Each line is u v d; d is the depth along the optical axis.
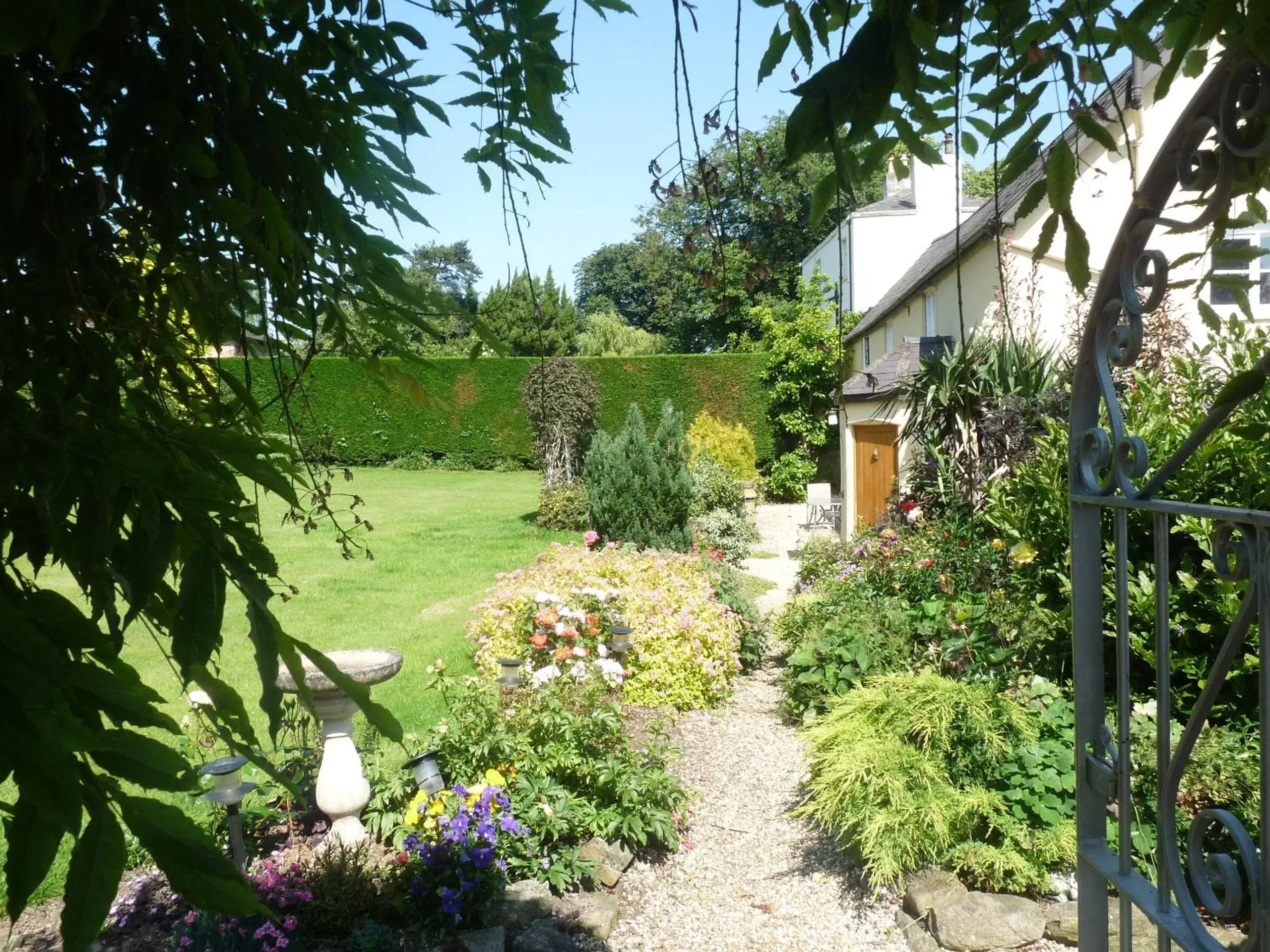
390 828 3.93
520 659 5.66
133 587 0.96
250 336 1.77
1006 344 7.11
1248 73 1.12
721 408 22.64
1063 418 6.57
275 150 1.32
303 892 3.32
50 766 0.78
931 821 3.61
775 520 18.20
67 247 1.22
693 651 6.49
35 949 3.21
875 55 1.07
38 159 1.11
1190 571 4.40
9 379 1.14
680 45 1.40
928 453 7.61
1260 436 1.29
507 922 3.48
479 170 1.87
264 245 1.47
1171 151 1.30
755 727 6.08
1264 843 1.19
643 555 8.91
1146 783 3.66
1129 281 1.43
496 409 25.16
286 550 12.88
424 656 7.37
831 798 4.00
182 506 0.98
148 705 0.88
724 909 3.86
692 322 24.42
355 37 1.61
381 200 1.60
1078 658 1.66
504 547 13.36
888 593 6.55
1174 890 1.39
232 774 3.46
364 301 1.69
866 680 5.45
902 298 13.03
